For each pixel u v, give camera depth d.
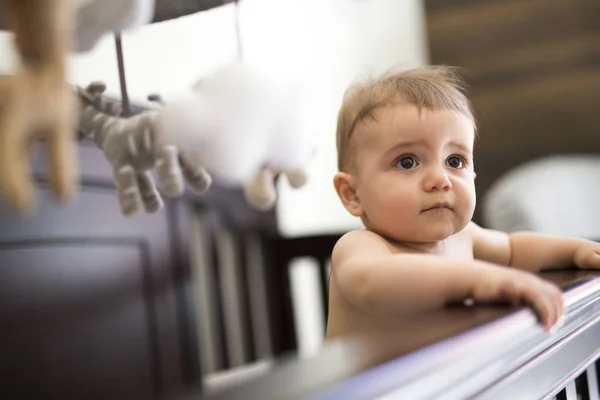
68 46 0.37
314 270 2.04
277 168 0.73
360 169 0.70
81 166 1.08
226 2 0.65
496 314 0.42
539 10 2.43
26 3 0.36
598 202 2.05
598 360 0.65
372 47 2.26
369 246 0.62
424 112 0.67
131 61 0.81
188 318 1.27
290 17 1.09
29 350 1.00
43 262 1.03
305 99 0.70
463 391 0.36
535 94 2.45
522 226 1.91
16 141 0.35
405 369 0.31
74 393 1.05
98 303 1.11
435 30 2.55
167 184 0.61
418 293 0.50
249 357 1.67
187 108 0.60
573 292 0.51
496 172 2.49
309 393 0.27
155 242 1.22
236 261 1.68
